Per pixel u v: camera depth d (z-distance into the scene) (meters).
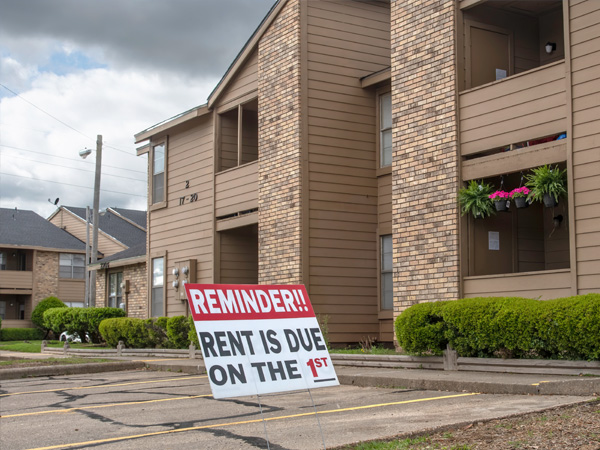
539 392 8.05
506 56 12.95
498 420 6.58
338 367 12.35
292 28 15.53
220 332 5.26
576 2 10.46
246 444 6.31
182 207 19.88
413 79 13.05
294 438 6.46
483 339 10.20
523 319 9.60
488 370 10.12
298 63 15.27
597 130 10.03
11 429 7.65
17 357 19.78
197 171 19.33
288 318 5.65
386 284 15.60
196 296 5.26
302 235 14.87
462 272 11.90
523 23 13.24
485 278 11.51
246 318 5.43
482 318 10.15
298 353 5.58
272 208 15.75
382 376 10.11
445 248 12.12
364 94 16.05
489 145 11.68
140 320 18.59
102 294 27.59
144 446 6.40
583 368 8.94
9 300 40.81
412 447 5.69
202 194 18.98
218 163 18.48
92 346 22.67
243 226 17.27
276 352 5.47
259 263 15.99
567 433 5.76
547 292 10.57
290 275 15.02
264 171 16.12
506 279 11.18
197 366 13.80
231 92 18.14
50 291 41.06
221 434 6.87
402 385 9.71
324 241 15.15
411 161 12.95
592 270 9.92
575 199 10.22
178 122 19.73
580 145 10.23
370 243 15.75
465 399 8.20
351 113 15.81
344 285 15.28
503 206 11.46
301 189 14.98
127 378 13.13
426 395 8.80
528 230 12.76
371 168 15.96
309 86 15.37
